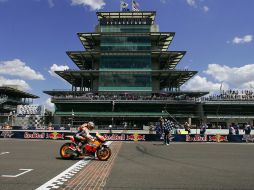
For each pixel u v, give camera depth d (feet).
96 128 207.72
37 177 29.09
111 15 280.51
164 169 35.27
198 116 252.83
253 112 256.93
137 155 50.72
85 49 310.24
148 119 258.57
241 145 81.15
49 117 266.36
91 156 44.16
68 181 27.35
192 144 83.76
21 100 347.56
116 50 266.57
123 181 27.68
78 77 290.76
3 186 24.91
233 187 25.63
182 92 261.85
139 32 269.64
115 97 253.44
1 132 102.99
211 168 36.45
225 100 252.21
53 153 50.96
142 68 265.13
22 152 52.39
